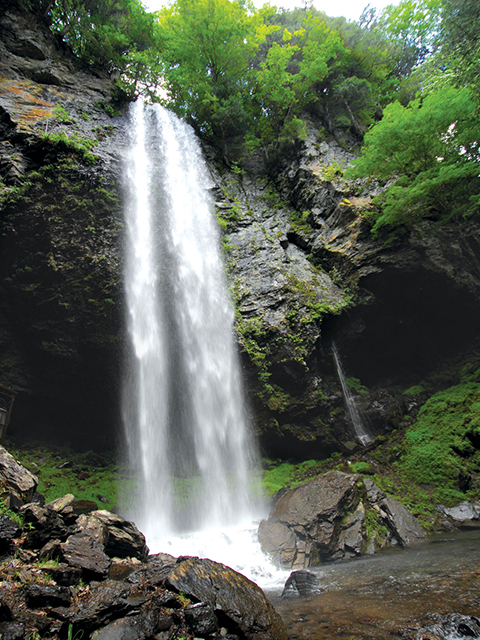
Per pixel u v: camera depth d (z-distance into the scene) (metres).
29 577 3.41
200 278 15.66
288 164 21.05
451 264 15.63
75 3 20.22
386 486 10.53
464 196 15.43
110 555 5.46
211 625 3.10
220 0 20.48
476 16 14.57
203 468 13.44
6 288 13.40
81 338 13.52
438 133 13.56
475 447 10.84
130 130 18.31
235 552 7.79
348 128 21.53
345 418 14.79
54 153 14.42
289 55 20.64
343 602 4.39
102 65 20.89
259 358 13.85
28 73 17.91
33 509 4.48
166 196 16.61
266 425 13.79
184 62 21.67
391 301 16.30
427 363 16.75
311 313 14.93
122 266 14.09
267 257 16.33
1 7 18.73
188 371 14.49
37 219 13.36
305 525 7.90
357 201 17.12
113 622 2.95
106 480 11.62
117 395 14.07
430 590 4.43
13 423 13.73
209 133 22.09
